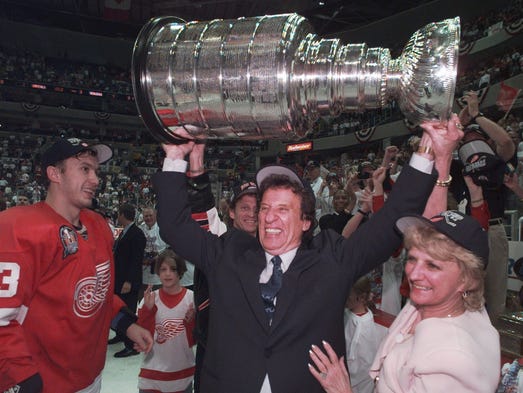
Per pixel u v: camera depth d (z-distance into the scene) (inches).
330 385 51.0
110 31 1121.4
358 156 831.1
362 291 95.0
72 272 70.4
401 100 50.6
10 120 1056.2
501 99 124.3
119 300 86.2
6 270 63.5
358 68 49.8
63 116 1091.9
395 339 53.2
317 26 992.9
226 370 54.4
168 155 63.1
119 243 198.1
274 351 53.4
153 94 53.8
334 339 55.5
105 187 828.6
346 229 120.6
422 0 861.2
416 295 49.1
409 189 55.6
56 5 1009.5
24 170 887.1
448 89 46.6
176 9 997.8
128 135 1148.5
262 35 50.7
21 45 1087.0
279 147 967.0
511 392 57.1
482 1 744.3
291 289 55.6
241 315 55.9
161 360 116.5
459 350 43.3
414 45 49.6
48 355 70.3
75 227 75.0
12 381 62.1
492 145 104.3
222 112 52.7
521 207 155.5
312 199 61.7
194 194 73.5
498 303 96.5
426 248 48.3
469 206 95.0
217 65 50.9
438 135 52.4
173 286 119.3
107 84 1128.2
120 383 156.0
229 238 63.7
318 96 50.9
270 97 49.9
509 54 611.8
